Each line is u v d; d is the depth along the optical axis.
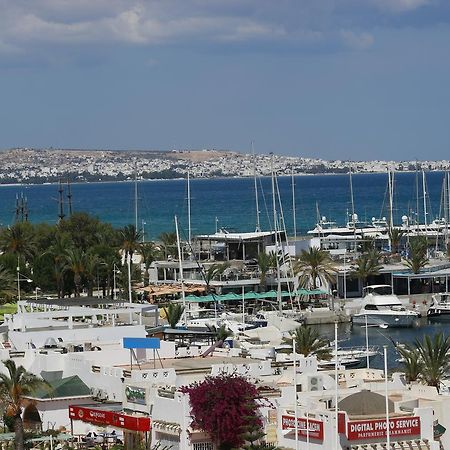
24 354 178.12
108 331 192.12
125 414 150.38
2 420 166.62
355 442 130.12
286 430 135.88
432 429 133.00
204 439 141.88
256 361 163.88
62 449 151.62
